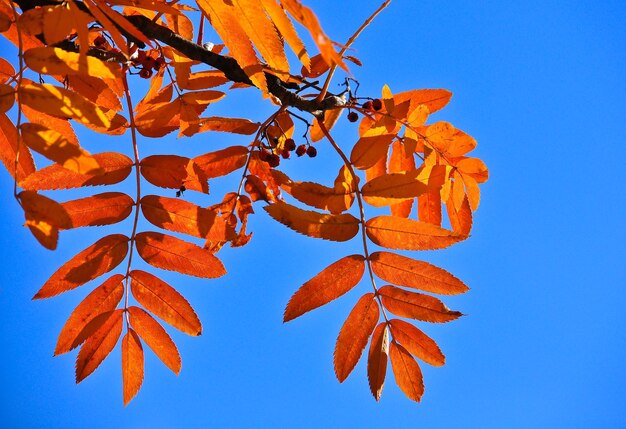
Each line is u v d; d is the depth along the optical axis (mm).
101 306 833
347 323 836
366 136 853
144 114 860
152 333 842
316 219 828
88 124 839
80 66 761
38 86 762
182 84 864
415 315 836
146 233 832
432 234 833
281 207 826
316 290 830
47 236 736
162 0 826
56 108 763
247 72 784
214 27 778
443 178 844
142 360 843
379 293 838
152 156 847
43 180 808
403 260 834
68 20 756
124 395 842
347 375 833
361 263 834
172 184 848
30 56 760
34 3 787
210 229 834
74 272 817
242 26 767
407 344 840
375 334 840
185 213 834
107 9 770
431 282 834
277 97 875
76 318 829
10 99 760
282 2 693
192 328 841
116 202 830
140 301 840
